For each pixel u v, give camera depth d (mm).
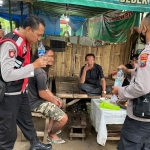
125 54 4836
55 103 2775
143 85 1449
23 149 2621
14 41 1782
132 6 2863
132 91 1527
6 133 1991
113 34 5898
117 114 2529
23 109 2322
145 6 2889
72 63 4957
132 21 4852
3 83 1820
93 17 7719
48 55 2754
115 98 2697
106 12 5973
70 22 8359
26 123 2404
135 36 4430
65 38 5902
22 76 1805
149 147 1766
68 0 2609
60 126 2670
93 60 3537
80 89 3621
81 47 4867
